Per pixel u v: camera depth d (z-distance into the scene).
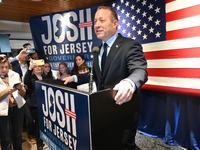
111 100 0.58
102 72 0.95
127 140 0.69
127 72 0.89
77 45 2.71
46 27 2.94
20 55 2.35
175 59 1.88
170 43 1.90
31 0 2.26
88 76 1.14
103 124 0.56
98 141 0.55
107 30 0.89
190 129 1.89
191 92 1.79
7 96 1.65
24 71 2.42
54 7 2.62
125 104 0.64
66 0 2.30
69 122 0.64
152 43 2.05
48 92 0.78
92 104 0.52
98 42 2.51
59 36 2.85
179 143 2.03
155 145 2.08
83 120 0.56
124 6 2.26
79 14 2.59
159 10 1.96
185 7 1.74
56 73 2.77
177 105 2.02
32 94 2.06
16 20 3.68
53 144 0.80
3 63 1.65
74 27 2.68
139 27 2.15
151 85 2.12
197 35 1.69
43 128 0.89
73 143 0.64
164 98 2.16
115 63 0.88
